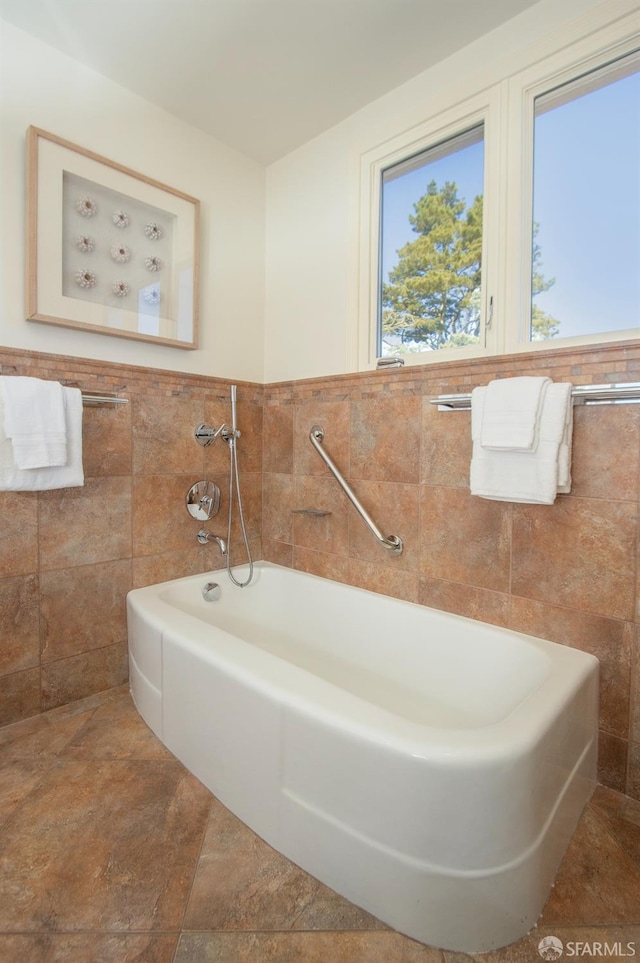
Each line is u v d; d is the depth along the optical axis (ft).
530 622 5.07
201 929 3.19
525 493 4.60
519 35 5.14
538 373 4.94
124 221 6.19
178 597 6.64
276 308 7.96
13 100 5.27
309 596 7.04
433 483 5.83
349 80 6.09
